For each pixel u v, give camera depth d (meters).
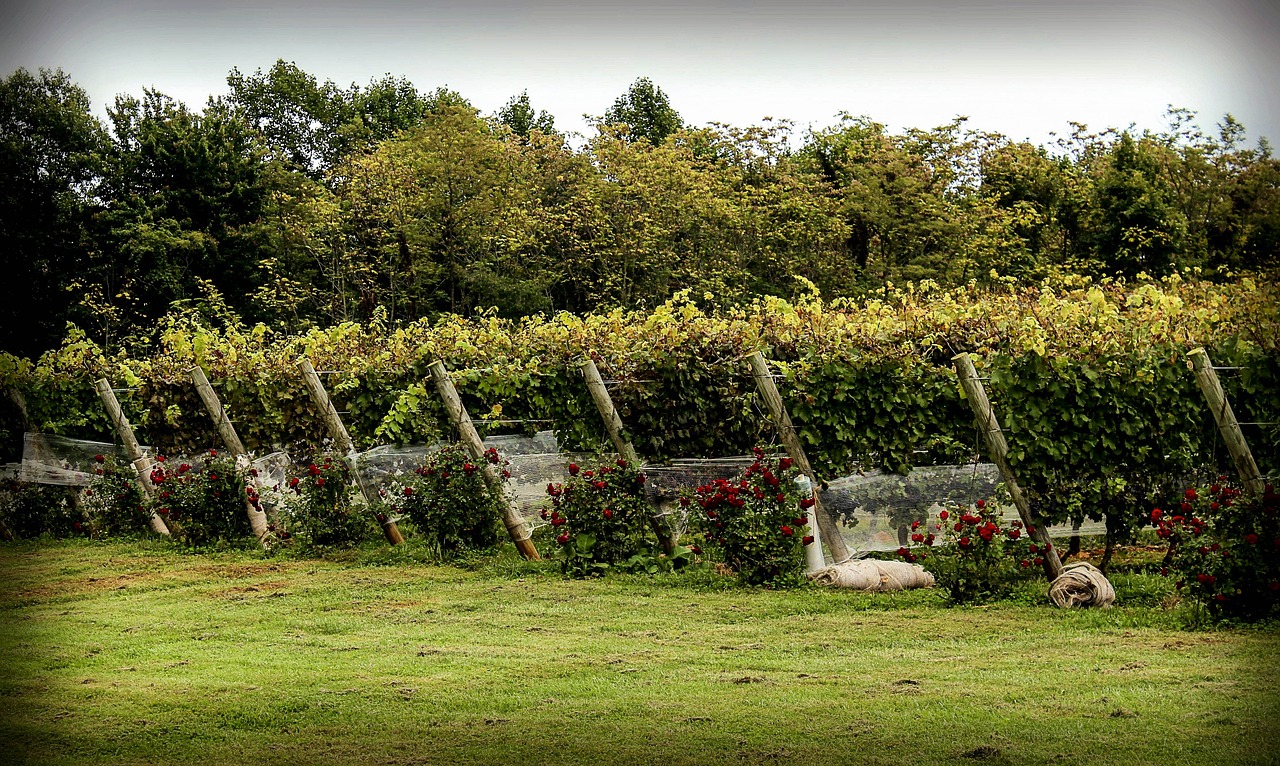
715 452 11.92
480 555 12.47
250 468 13.88
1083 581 9.48
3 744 6.37
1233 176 26.77
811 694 7.02
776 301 12.27
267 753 6.20
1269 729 6.08
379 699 7.12
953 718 6.42
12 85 31.12
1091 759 5.73
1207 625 8.60
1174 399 10.64
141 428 15.83
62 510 15.42
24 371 15.81
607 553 11.62
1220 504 8.88
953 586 9.80
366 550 13.20
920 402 11.30
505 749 6.18
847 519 11.37
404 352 13.96
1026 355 10.59
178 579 11.82
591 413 12.79
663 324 12.47
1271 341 10.63
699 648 8.40
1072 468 10.58
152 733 6.54
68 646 8.77
